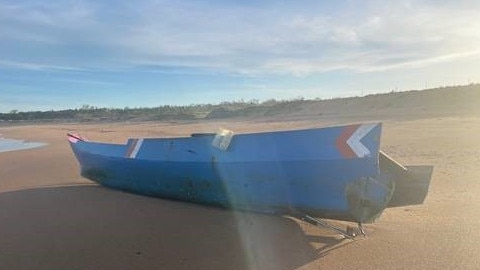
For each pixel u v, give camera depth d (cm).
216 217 716
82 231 659
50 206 818
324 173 619
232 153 714
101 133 3781
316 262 526
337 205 620
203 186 761
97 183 1010
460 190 855
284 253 559
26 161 1599
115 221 707
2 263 542
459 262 507
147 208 781
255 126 4159
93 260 547
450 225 633
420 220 665
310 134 636
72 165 1382
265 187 682
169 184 818
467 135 1956
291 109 6384
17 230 672
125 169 900
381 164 643
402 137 2030
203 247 585
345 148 600
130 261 543
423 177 639
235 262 535
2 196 923
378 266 505
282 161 652
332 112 5584
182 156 788
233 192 720
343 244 580
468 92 4750
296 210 661
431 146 1595
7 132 4938
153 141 860
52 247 594
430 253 535
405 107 4941
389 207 700
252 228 658
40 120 10100
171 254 563
